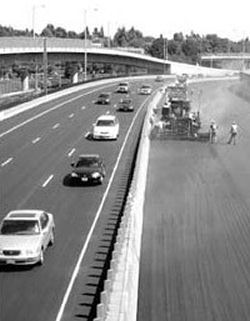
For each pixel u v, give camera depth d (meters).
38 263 23.58
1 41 104.56
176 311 20.23
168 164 46.62
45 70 99.06
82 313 19.38
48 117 71.75
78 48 143.25
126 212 25.98
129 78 153.75
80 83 116.25
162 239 28.09
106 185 37.38
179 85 115.12
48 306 19.94
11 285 21.75
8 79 170.88
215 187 39.25
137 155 44.03
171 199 35.78
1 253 23.00
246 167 46.38
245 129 70.56
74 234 27.59
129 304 19.23
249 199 36.28
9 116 72.38
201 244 27.50
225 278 23.36
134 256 23.75
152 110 71.75
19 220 24.41
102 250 25.41
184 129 59.12
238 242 27.94
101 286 21.55
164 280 23.03
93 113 75.81
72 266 23.55
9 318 19.09
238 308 20.61
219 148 54.94
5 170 42.03
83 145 52.19
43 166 43.28
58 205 32.69
